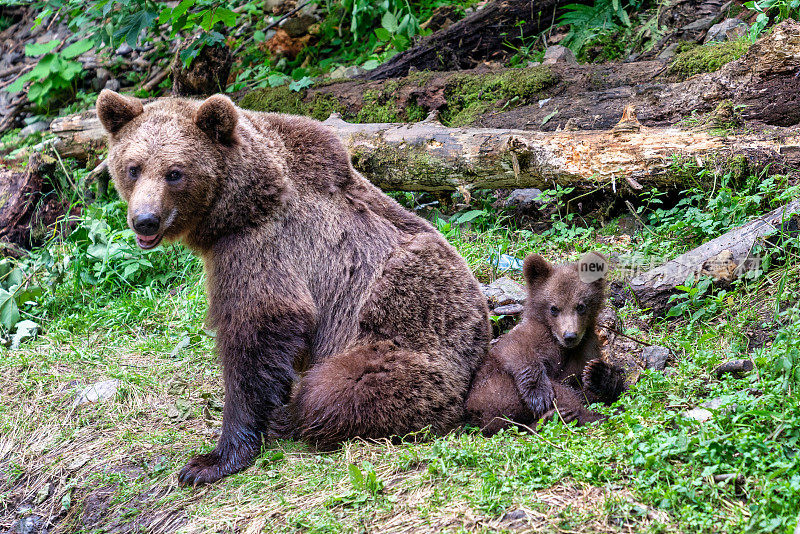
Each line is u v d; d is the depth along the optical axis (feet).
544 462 24.36
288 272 30.60
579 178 42.78
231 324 30.25
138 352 41.06
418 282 31.24
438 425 29.91
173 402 35.86
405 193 50.88
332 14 70.13
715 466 22.66
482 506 23.04
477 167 44.60
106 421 34.78
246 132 31.35
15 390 37.73
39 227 57.06
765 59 42.78
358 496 25.00
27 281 48.93
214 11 52.95
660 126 45.75
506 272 42.09
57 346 42.16
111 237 48.52
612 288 37.45
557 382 30.53
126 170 30.35
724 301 34.58
